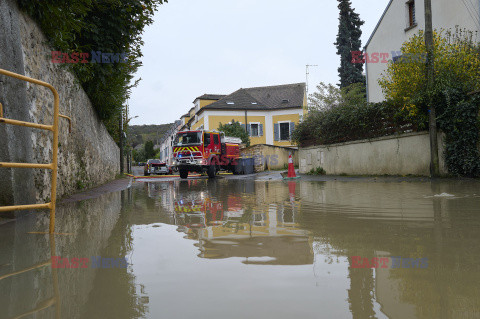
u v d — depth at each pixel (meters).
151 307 1.14
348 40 32.53
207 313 1.08
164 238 2.35
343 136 13.68
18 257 1.88
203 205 4.57
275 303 1.15
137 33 8.48
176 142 16.98
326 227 2.68
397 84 10.38
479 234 2.32
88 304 1.18
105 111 11.05
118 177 18.08
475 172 8.68
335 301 1.16
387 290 1.26
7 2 4.00
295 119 32.34
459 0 12.47
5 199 3.57
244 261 1.70
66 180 6.41
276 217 3.29
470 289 1.26
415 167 10.43
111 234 2.54
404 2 15.27
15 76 2.75
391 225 2.72
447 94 9.02
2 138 3.60
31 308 1.15
